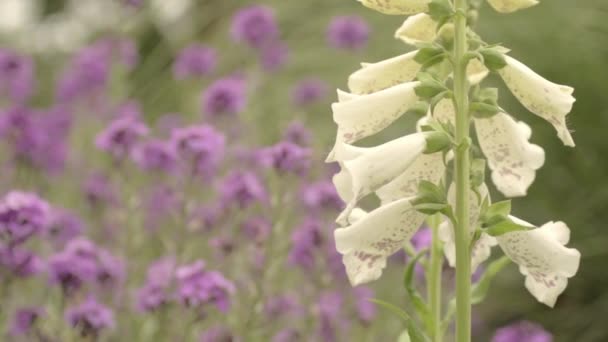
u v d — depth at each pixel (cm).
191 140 516
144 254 582
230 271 495
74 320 426
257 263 473
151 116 948
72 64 855
